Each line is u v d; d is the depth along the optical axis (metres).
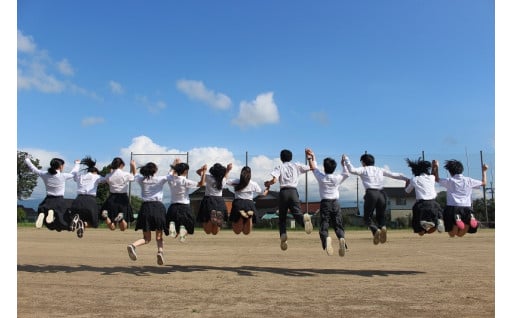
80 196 8.28
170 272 8.02
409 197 30.33
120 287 6.43
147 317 4.66
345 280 7.09
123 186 8.36
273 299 5.57
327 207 8.09
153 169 8.05
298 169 8.39
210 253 11.83
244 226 8.43
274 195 36.97
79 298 5.63
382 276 7.52
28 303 5.32
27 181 24.59
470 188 8.11
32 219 35.94
